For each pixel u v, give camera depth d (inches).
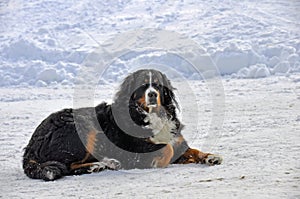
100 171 361.4
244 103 597.3
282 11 1019.9
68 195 303.4
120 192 303.6
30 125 540.1
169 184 315.3
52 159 360.8
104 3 1087.0
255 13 1004.6
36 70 789.9
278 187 295.3
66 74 782.5
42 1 1098.7
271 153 386.9
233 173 332.8
